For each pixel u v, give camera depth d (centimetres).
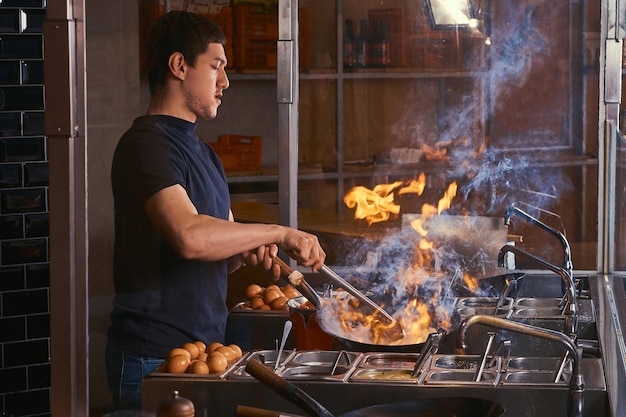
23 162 370
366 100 559
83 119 165
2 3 364
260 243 224
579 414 178
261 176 430
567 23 566
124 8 213
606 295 281
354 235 398
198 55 227
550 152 567
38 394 379
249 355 208
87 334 168
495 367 195
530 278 294
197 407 185
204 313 217
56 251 166
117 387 186
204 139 429
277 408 184
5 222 370
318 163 549
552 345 237
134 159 210
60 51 163
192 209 217
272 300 253
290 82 324
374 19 554
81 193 166
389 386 183
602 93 325
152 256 205
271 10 439
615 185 298
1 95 367
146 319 202
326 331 223
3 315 372
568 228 560
